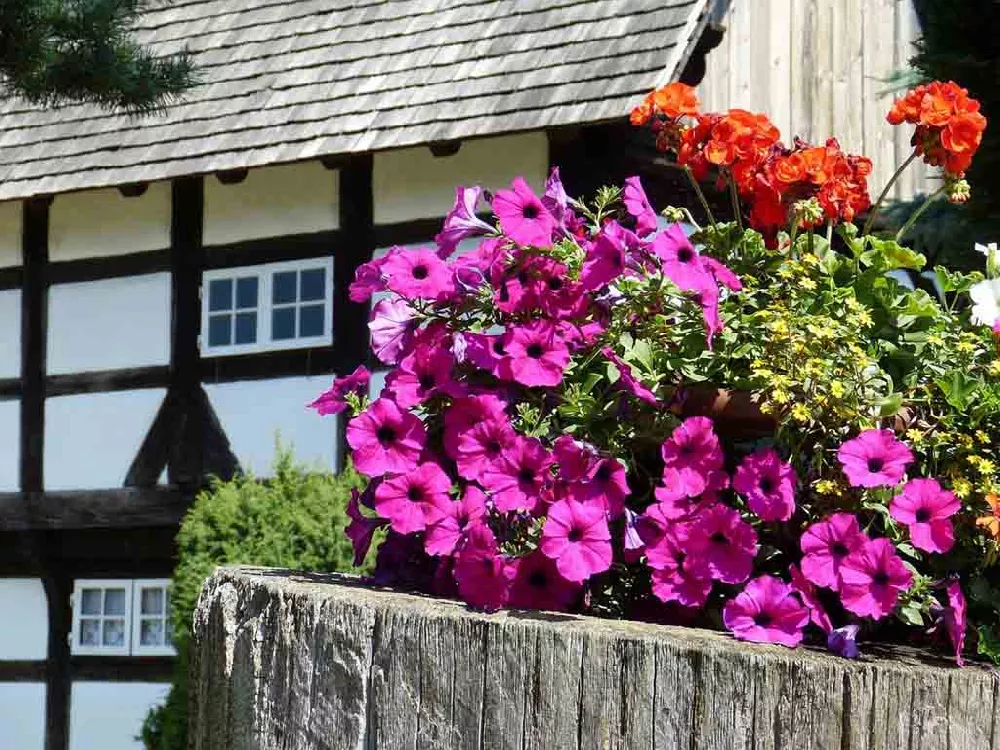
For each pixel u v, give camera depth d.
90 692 10.20
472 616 2.32
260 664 2.55
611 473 2.46
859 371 2.50
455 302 2.73
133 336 9.86
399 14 9.59
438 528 2.49
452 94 8.66
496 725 2.25
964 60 9.15
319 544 7.72
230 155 9.16
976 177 9.13
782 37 9.73
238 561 7.63
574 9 8.82
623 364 2.52
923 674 2.18
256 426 9.35
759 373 2.45
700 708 2.16
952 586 2.35
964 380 2.56
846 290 2.67
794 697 2.13
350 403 2.73
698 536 2.40
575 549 2.38
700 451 2.45
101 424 9.93
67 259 10.16
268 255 9.38
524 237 2.60
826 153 2.77
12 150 10.24
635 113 2.95
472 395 2.61
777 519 2.41
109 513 9.83
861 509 2.46
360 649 2.39
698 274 2.53
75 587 10.31
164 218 9.80
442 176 8.78
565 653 2.22
